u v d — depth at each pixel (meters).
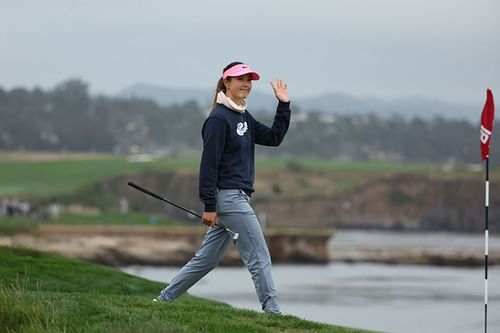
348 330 47.81
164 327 42.19
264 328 45.09
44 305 45.66
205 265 49.16
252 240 47.72
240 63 47.88
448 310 171.25
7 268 68.31
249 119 48.31
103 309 45.78
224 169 47.59
